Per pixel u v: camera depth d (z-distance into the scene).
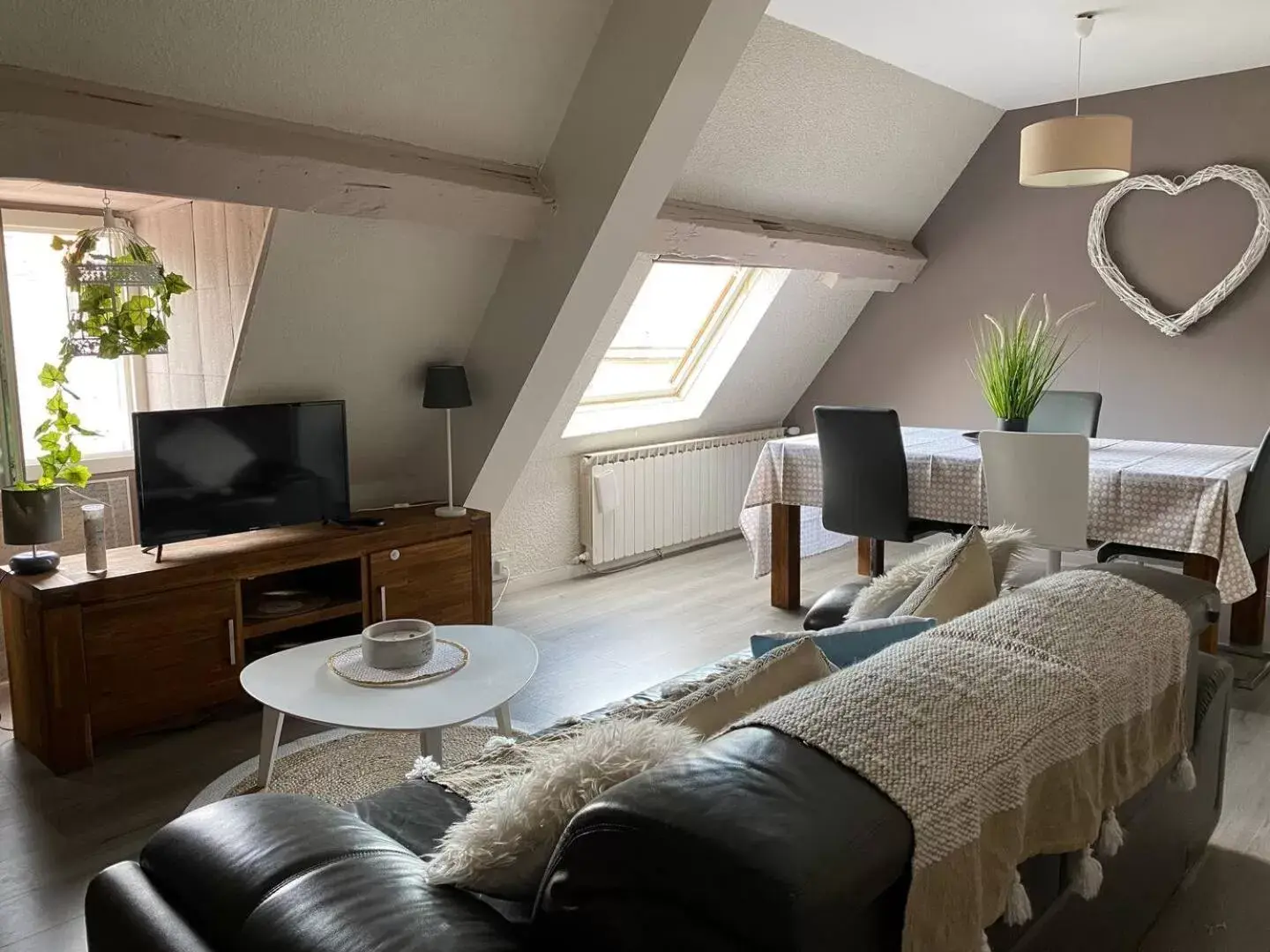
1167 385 4.91
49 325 3.89
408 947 1.03
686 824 0.95
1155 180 4.78
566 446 5.00
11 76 2.20
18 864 2.41
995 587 2.25
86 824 2.60
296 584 3.85
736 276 5.32
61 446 3.29
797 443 4.39
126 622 2.99
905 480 3.84
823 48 3.93
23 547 3.52
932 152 5.11
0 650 3.49
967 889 1.15
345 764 2.95
